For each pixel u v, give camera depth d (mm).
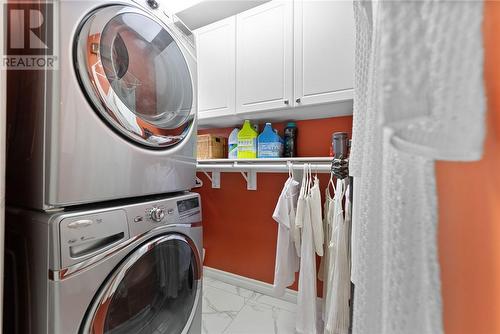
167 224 908
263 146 1691
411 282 233
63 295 590
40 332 594
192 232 1057
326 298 1307
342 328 1147
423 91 173
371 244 328
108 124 727
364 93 413
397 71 182
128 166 787
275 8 1467
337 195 1207
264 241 1911
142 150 842
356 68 451
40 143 613
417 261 232
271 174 1895
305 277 1330
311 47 1351
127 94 822
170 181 972
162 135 919
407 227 235
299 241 1397
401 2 188
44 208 611
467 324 241
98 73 702
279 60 1449
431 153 169
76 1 656
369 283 330
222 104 1667
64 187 617
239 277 1987
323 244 1364
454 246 240
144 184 848
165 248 915
